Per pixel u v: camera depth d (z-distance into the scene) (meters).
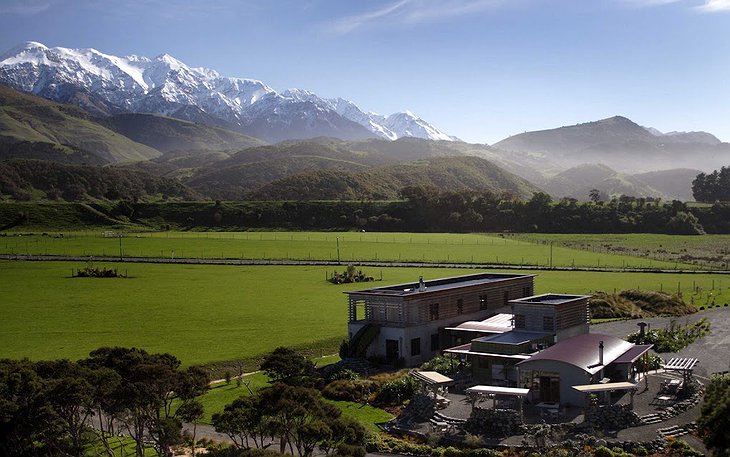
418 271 161.12
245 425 46.47
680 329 94.25
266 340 90.12
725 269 164.12
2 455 47.00
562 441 50.78
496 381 66.44
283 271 165.00
